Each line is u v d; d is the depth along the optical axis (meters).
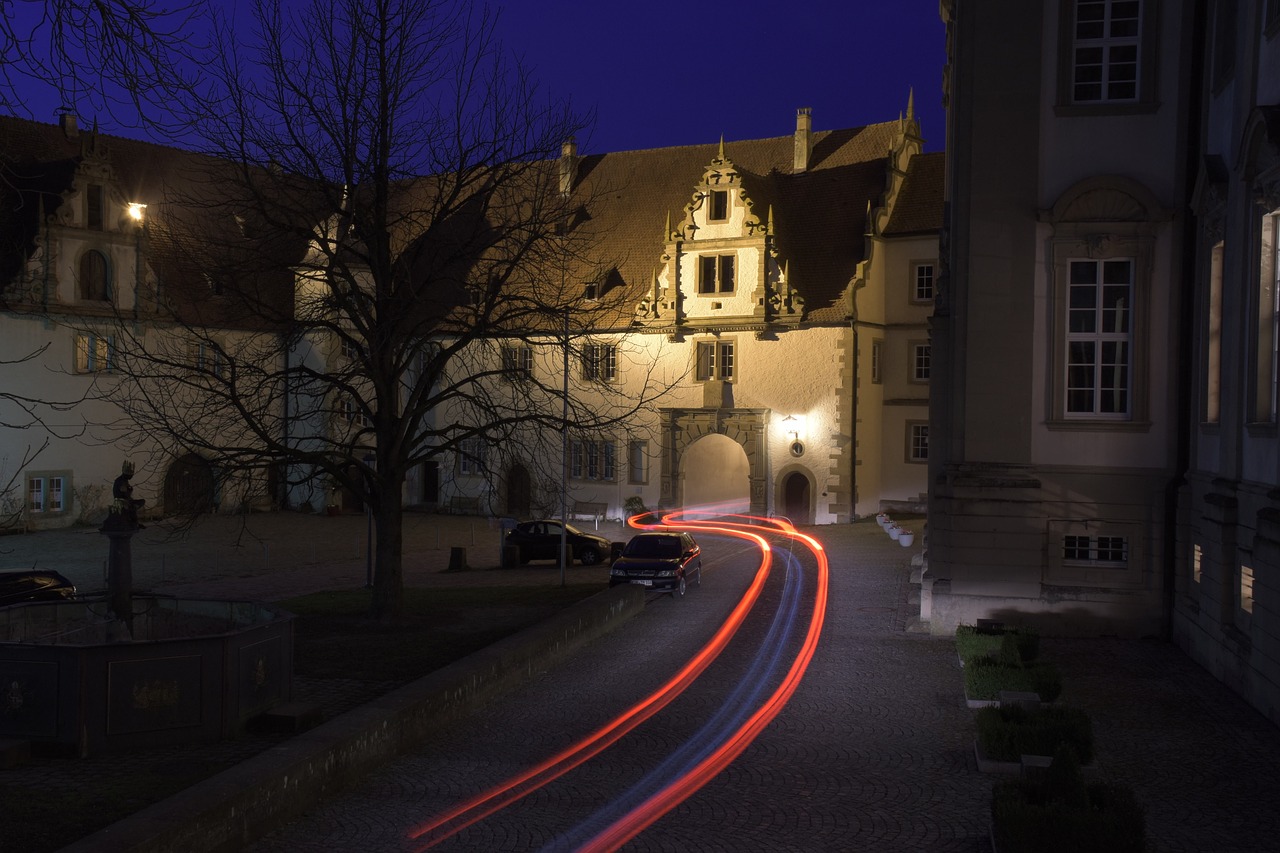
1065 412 22.44
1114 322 22.33
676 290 52.50
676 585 29.69
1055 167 22.34
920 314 51.81
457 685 16.27
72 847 9.39
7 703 13.52
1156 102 21.83
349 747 13.14
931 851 11.11
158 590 33.84
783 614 26.47
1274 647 15.84
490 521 54.94
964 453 22.91
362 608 26.44
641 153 60.28
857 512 50.62
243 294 23.86
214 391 23.19
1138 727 15.78
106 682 13.59
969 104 22.64
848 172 55.22
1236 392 18.38
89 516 49.78
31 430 47.75
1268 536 16.09
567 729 15.84
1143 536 22.06
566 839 11.45
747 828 11.78
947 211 28.22
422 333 26.00
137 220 50.56
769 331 50.91
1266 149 16.55
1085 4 22.30
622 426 28.09
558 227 25.98
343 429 55.31
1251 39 17.78
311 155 23.33
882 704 17.28
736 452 58.03
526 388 27.80
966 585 22.86
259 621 16.53
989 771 13.63
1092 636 22.27
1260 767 13.91
